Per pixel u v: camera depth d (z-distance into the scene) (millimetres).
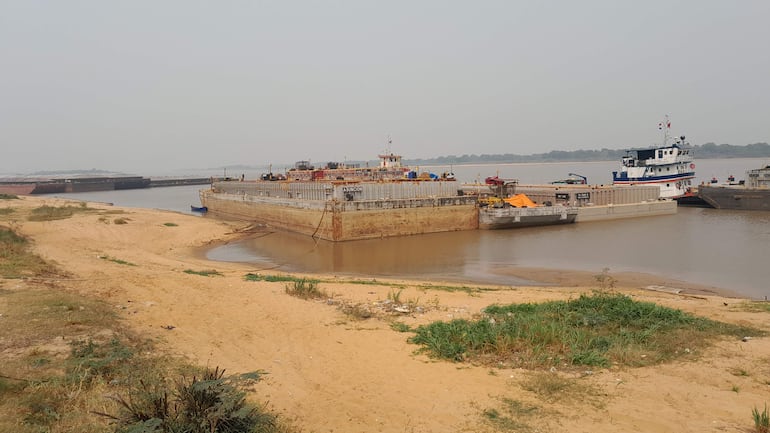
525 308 18516
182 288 20625
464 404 9945
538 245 46875
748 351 13320
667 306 19625
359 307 19188
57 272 21500
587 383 11070
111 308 15430
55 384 8938
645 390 10625
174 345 12555
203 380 8445
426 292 23875
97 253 33156
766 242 46188
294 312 17844
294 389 10617
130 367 10273
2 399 8164
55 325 12422
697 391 10578
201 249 45062
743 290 28688
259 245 47625
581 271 34875
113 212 60125
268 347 13609
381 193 54219
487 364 12539
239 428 7777
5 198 84500
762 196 70312
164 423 7227
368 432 8688
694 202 78812
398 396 10430
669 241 47875
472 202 57719
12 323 12281
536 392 10562
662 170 80250
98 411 8102
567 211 61562
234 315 16766
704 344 13898
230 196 75062
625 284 30469
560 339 13969
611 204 69438
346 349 13789
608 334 14977
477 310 19141
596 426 8883
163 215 61531
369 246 46844
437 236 52812
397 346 14078
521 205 63062
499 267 36812
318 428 8758
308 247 46500
